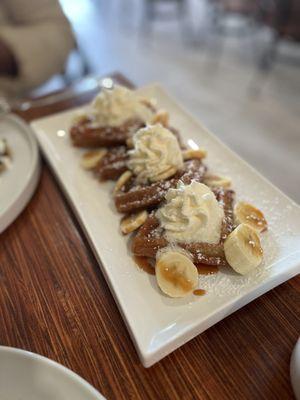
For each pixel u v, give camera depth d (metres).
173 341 0.18
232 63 1.03
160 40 1.20
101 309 0.22
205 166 0.29
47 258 0.25
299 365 0.16
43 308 0.22
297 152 0.71
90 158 0.32
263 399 0.17
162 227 0.23
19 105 0.43
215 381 0.18
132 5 1.48
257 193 0.26
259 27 1.10
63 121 0.36
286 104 0.84
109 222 0.26
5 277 0.24
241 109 0.85
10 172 0.32
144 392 0.18
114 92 0.33
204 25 1.23
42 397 0.17
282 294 0.22
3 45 0.54
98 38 1.26
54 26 0.57
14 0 0.55
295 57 0.99
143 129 0.28
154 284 0.21
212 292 0.20
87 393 0.17
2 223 0.27
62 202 0.30
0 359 0.18
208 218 0.22
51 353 0.20
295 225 0.23
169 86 0.96
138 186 0.27
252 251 0.21
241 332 0.20
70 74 0.73
